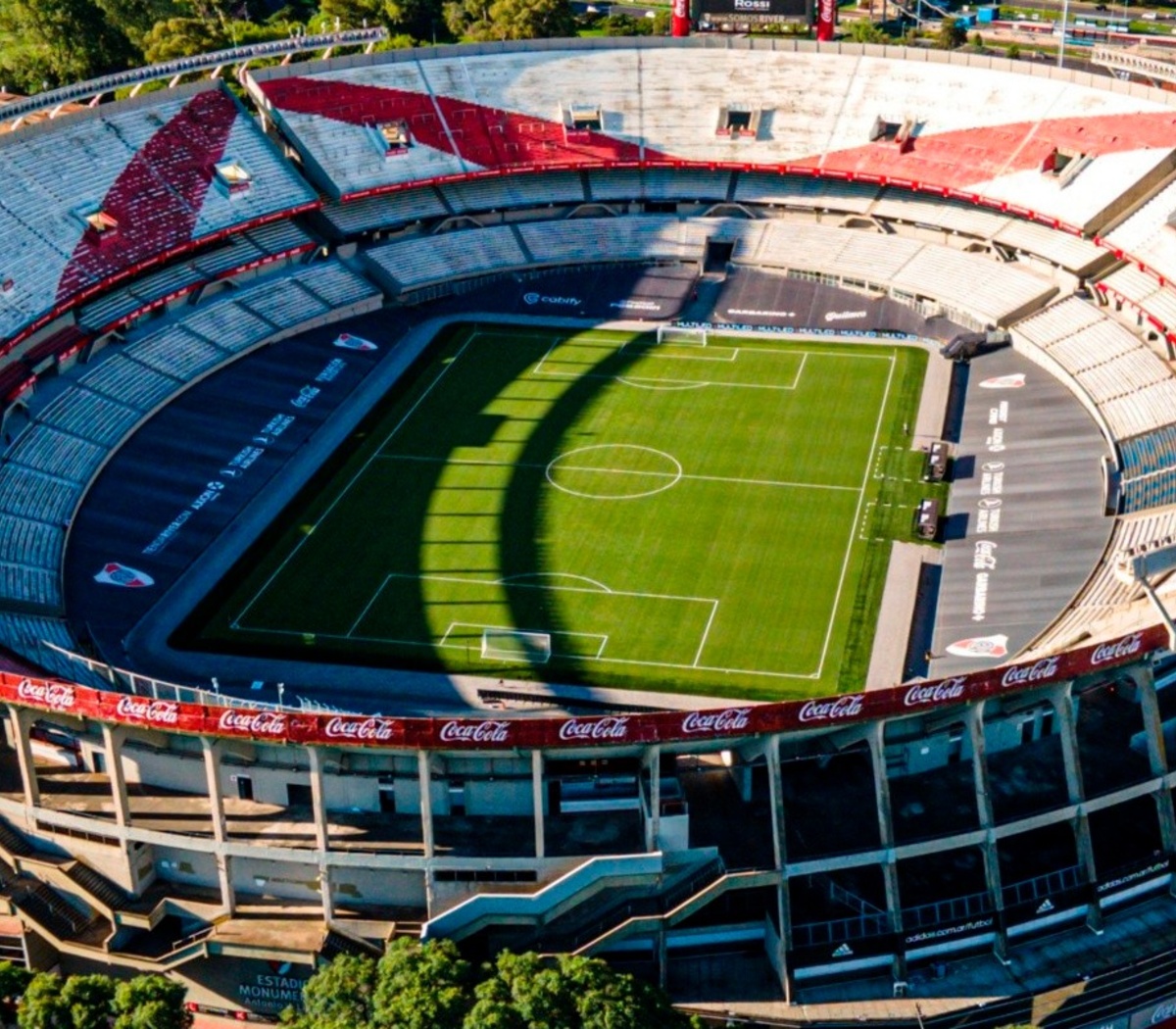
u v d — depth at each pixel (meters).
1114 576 125.88
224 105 185.25
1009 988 94.88
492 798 99.31
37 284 155.38
